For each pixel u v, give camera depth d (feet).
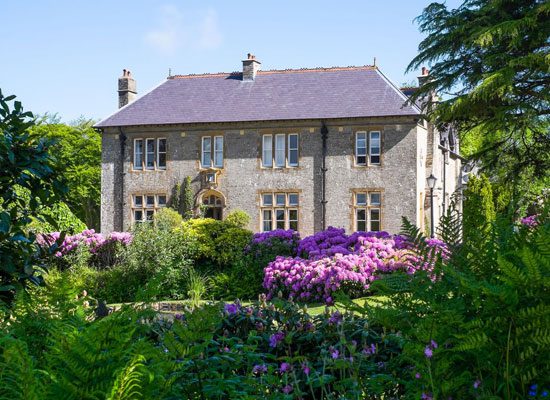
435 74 65.05
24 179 12.51
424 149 93.76
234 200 95.14
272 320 12.37
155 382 6.77
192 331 8.08
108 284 51.16
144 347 6.61
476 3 62.64
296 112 93.15
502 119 55.67
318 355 11.23
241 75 103.04
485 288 6.78
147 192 98.73
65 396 5.86
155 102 101.81
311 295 42.65
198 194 96.43
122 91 106.11
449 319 6.94
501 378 6.77
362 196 90.94
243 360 10.53
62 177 13.23
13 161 11.68
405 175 89.04
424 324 7.05
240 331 12.19
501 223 8.89
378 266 41.55
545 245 6.89
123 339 6.32
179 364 7.81
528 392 6.79
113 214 99.91
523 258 6.68
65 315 7.89
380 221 89.76
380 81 94.63
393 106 89.81
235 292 51.08
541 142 63.98
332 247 48.96
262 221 94.38
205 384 8.50
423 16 63.67
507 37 59.31
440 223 9.64
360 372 9.61
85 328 6.66
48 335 8.04
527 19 54.75
